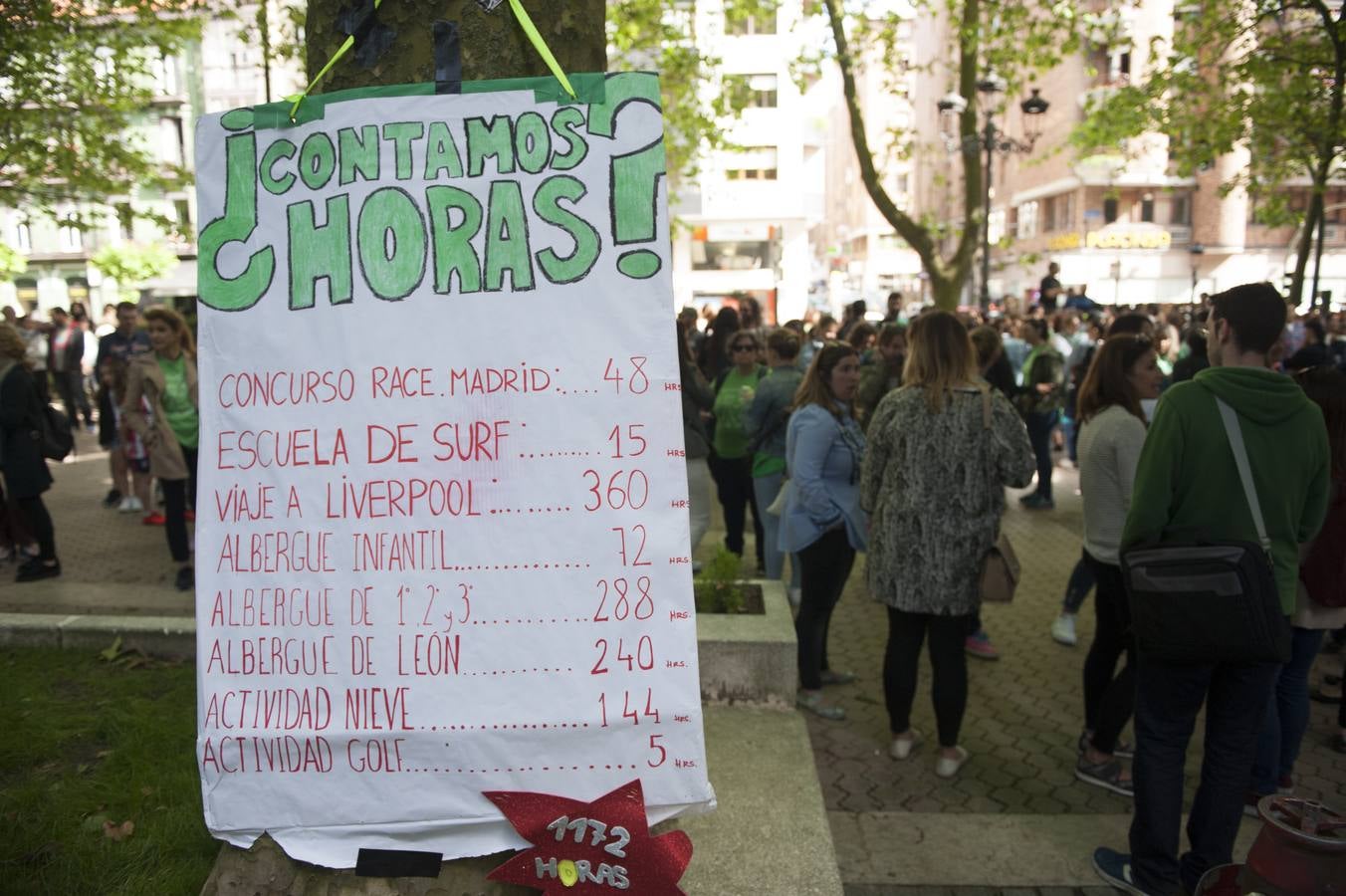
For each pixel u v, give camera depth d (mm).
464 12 1890
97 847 2652
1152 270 33156
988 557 3424
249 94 31578
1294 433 2639
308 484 1867
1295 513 2662
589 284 1826
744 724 3574
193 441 5734
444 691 1850
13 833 2697
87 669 4035
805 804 2953
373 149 1851
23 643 4254
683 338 5223
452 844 1877
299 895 1905
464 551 1845
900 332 6484
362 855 1882
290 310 1874
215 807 1903
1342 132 6422
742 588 4469
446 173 1842
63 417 6184
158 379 5586
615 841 1841
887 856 3119
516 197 1833
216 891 1915
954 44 11508
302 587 1870
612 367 1828
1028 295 33188
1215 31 8242
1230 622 2443
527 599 1838
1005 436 3379
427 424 1848
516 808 1849
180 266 29562
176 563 6660
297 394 1870
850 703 4445
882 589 3572
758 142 31422
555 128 1827
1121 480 3529
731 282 33500
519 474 1837
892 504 3525
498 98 1830
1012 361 10023
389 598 1854
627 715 1837
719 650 3725
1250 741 2639
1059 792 3604
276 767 1886
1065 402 10328
